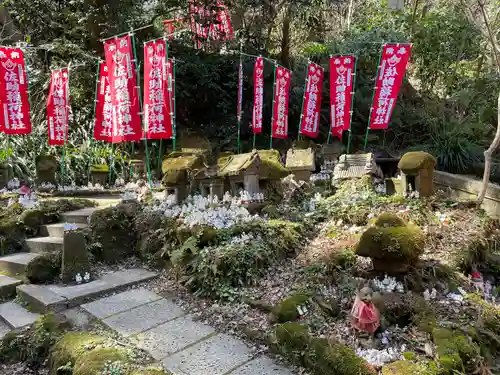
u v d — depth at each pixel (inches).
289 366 129.1
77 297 176.4
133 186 319.6
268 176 238.1
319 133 390.6
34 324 157.0
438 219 211.9
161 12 404.2
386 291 148.9
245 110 400.8
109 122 297.0
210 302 175.2
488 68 398.9
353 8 522.9
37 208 247.0
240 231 201.6
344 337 135.3
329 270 173.6
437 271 164.9
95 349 131.4
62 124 296.0
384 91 256.5
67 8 384.8
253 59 414.0
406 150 338.3
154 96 235.8
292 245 205.5
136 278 201.2
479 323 138.3
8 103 255.4
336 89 282.4
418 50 402.3
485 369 119.5
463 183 265.0
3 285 190.4
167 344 142.6
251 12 443.8
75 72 379.2
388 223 160.4
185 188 245.0
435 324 133.6
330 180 287.3
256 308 162.4
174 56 391.9
